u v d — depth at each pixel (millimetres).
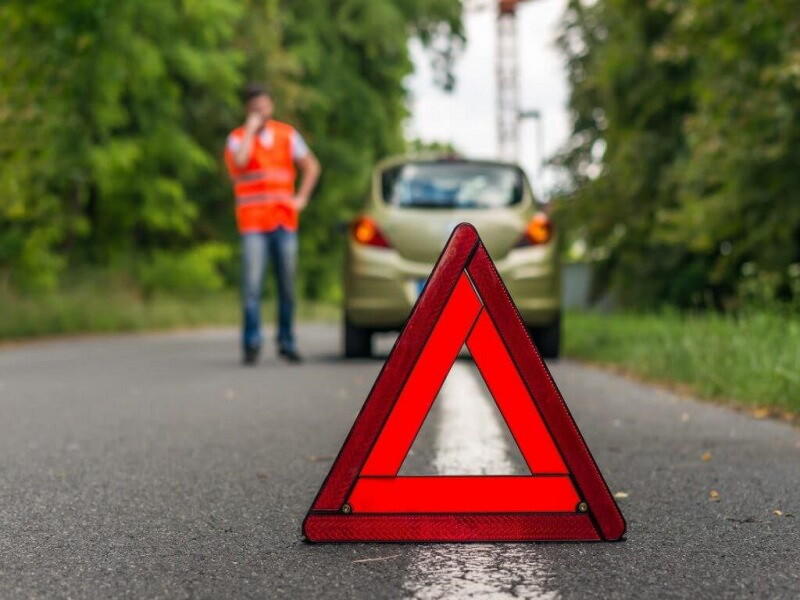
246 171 9531
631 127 18625
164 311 23000
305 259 34500
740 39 10422
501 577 2670
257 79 26359
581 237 20453
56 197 17969
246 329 9648
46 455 4578
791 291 12523
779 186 11508
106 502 3602
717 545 2977
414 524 3027
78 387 7566
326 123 31359
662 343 8945
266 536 3117
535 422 3037
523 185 9672
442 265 3045
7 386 7668
